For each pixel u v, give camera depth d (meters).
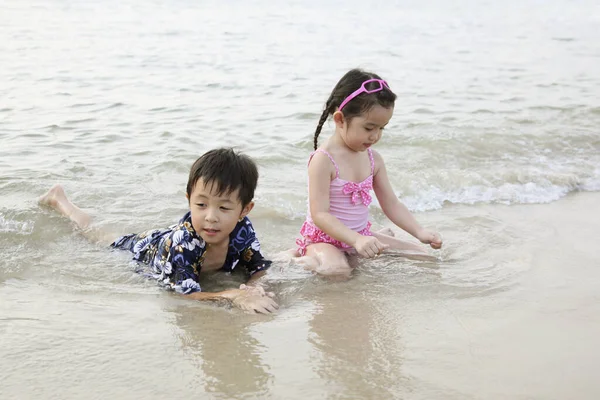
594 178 5.76
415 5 18.17
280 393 2.56
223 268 4.07
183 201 5.06
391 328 3.16
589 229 4.64
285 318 3.27
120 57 10.38
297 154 6.16
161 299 3.52
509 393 2.59
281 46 11.80
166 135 6.64
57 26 12.65
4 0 15.04
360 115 4.15
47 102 7.79
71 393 2.54
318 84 9.10
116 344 2.93
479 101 8.31
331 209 4.40
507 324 3.19
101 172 5.56
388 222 5.05
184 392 2.56
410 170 5.76
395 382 2.65
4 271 3.78
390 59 11.05
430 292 3.62
